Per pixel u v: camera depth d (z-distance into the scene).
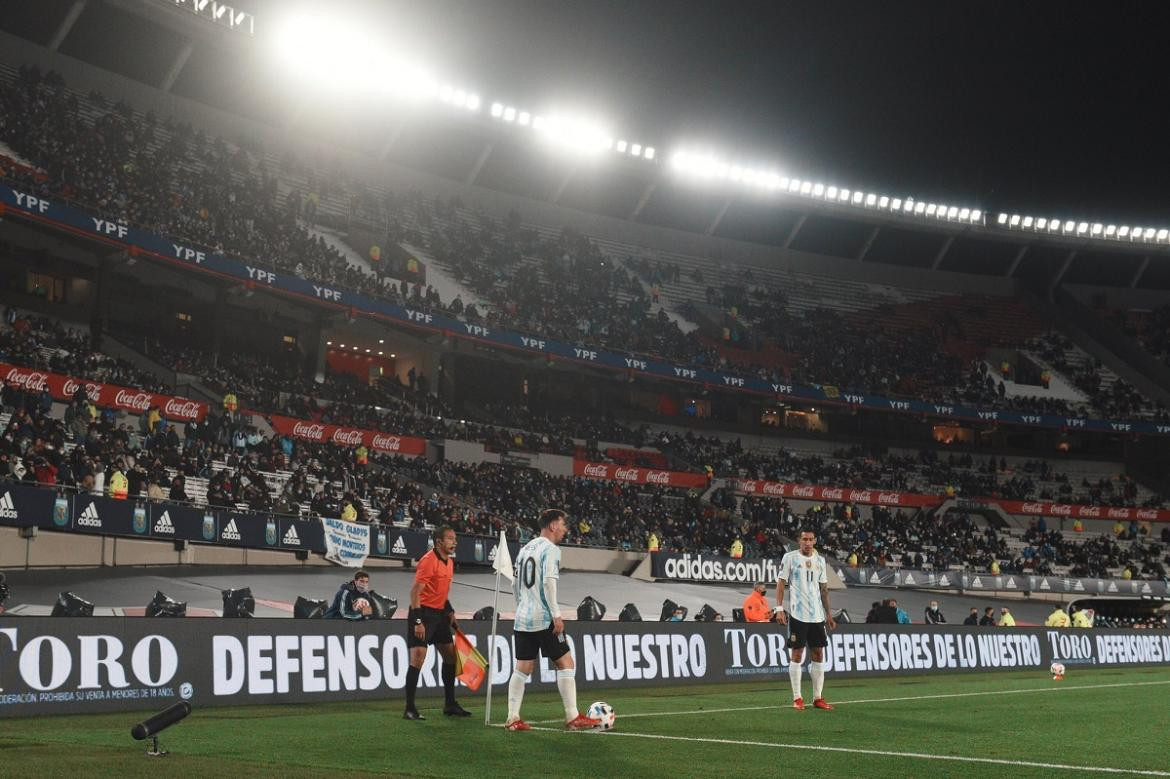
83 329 37.22
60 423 27.78
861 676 20.06
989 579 43.88
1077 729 11.05
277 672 12.77
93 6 43.44
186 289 40.28
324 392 40.47
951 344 60.84
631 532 38.94
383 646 13.76
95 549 25.42
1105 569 48.03
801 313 59.38
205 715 11.31
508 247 52.22
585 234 58.19
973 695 15.92
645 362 48.66
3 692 10.73
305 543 28.75
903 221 62.50
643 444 48.59
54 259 37.06
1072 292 66.56
